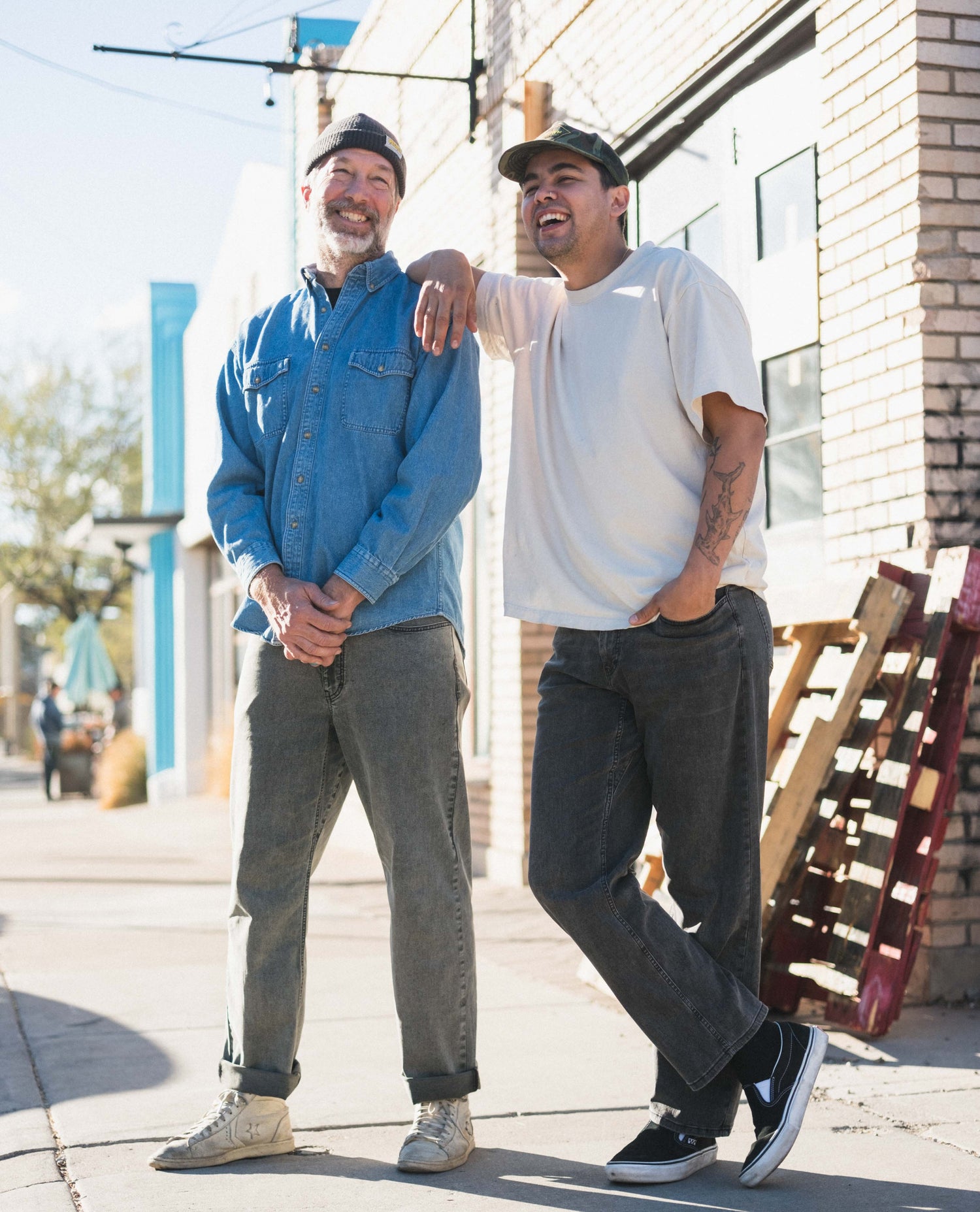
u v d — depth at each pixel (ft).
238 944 8.86
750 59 16.66
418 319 9.06
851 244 14.64
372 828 9.06
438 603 8.96
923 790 12.48
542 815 8.62
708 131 18.24
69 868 27.68
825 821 12.76
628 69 19.47
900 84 13.82
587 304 8.84
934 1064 11.14
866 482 14.30
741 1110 9.99
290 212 36.88
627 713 8.61
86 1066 11.05
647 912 8.37
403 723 8.74
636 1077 10.77
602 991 14.10
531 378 9.10
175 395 60.54
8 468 117.39
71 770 63.77
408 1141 8.53
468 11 25.11
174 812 46.85
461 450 8.96
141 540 63.05
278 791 8.89
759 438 8.21
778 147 16.51
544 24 22.13
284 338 9.34
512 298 9.29
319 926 18.89
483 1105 10.00
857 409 14.48
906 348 13.69
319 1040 12.03
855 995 11.86
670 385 8.42
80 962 15.99
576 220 8.62
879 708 12.66
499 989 14.32
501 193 23.57
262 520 9.16
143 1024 12.56
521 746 22.53
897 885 12.34
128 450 120.67
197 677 56.70
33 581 120.88
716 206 18.02
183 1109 9.81
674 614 8.08
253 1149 8.67
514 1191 8.07
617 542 8.53
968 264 13.64
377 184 9.32
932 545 13.34
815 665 13.58
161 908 21.24
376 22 31.04
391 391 9.04
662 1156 8.30
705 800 8.36
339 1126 9.43
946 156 13.61
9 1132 9.25
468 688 9.38
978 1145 8.97
